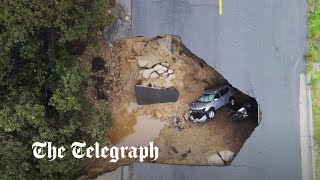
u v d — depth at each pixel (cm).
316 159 2055
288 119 2088
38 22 1841
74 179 2139
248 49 2125
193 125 2294
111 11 2155
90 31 2025
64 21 1898
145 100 2311
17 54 2045
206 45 2147
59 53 2069
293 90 2097
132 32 2180
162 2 2161
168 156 2241
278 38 2120
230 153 2195
